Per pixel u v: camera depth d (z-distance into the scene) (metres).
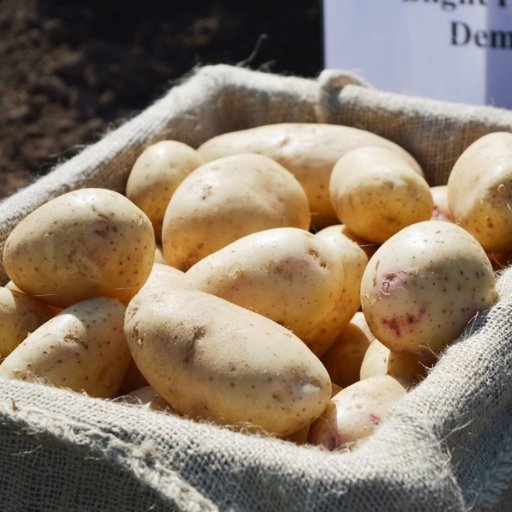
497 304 0.76
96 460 0.70
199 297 0.75
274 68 1.59
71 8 1.66
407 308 0.76
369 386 0.76
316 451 0.69
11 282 0.87
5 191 1.41
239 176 0.88
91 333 0.78
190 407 0.74
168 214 0.88
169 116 1.00
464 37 1.03
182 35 1.62
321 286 0.79
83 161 0.94
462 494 0.71
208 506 0.68
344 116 1.00
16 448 0.72
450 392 0.71
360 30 1.06
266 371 0.73
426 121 0.98
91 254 0.80
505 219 0.84
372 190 0.86
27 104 1.52
